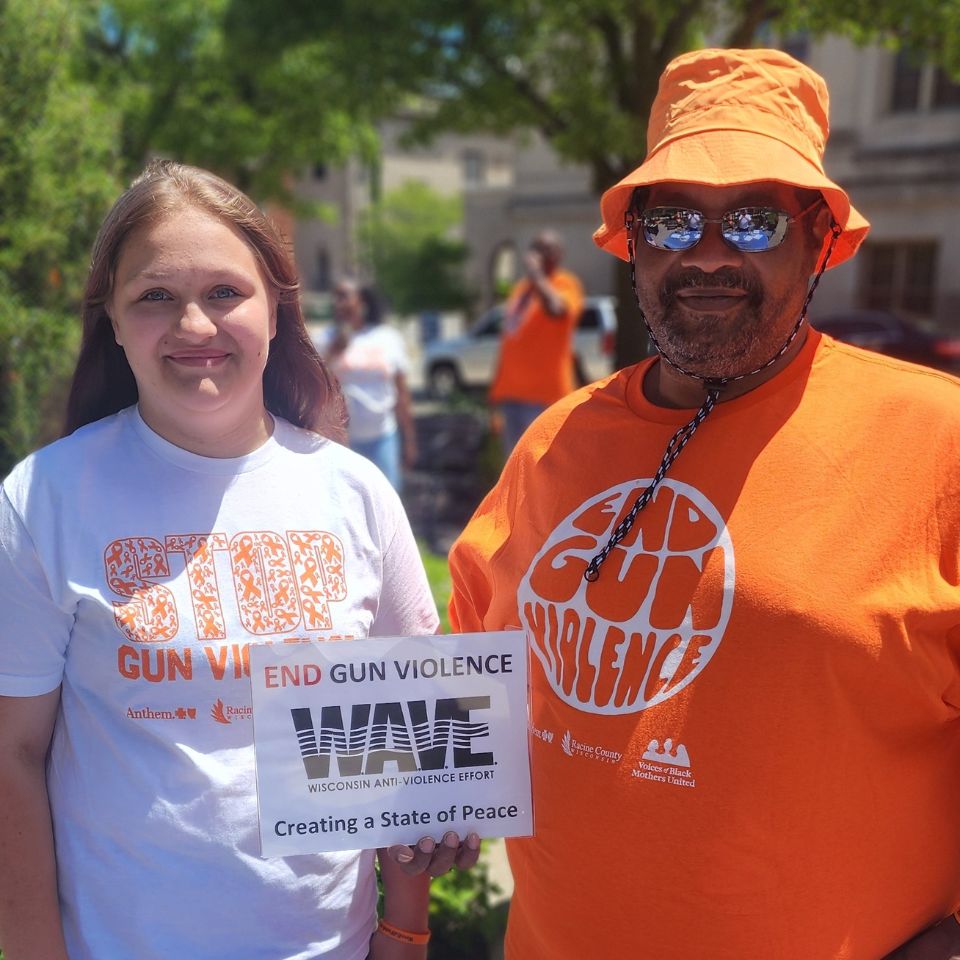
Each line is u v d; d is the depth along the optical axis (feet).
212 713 4.92
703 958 4.90
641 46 23.70
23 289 11.10
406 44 25.96
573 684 5.19
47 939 4.94
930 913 4.97
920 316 58.65
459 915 8.93
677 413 5.27
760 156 4.87
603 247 5.99
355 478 5.51
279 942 5.07
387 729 5.06
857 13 20.59
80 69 48.49
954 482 4.62
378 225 101.50
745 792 4.72
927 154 56.49
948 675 4.66
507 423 22.85
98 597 4.81
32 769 4.92
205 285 4.92
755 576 4.73
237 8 30.35
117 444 5.14
